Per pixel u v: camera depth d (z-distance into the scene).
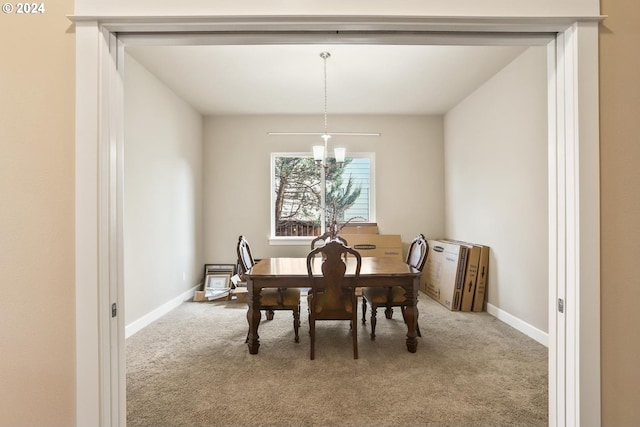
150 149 3.58
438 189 5.17
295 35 1.32
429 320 3.61
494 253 3.75
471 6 1.24
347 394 2.14
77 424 1.22
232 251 5.09
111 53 1.29
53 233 1.23
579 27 1.24
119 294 1.32
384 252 4.91
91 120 1.21
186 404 2.04
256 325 2.79
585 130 1.23
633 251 1.24
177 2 1.23
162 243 3.85
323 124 5.14
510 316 3.44
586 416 1.23
